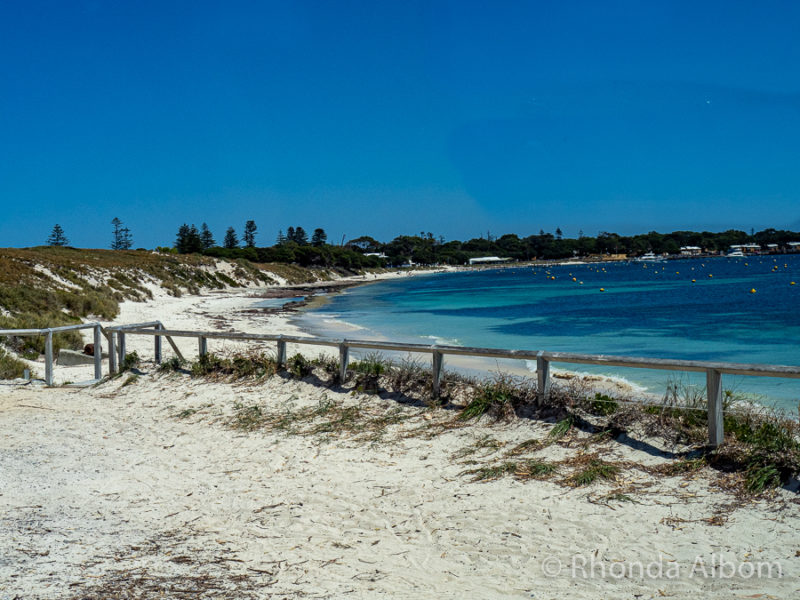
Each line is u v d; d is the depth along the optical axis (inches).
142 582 171.8
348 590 166.9
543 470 243.6
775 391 498.6
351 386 391.2
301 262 4879.4
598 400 288.4
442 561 184.4
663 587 161.5
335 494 243.8
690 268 5049.2
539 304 1710.1
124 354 523.8
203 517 226.7
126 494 253.6
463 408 329.1
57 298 1197.7
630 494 217.2
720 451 233.5
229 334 470.6
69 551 194.7
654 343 869.8
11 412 407.2
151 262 2664.9
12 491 256.4
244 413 376.8
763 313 1248.2
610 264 7421.3
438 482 246.7
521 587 166.2
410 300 2032.5
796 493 201.9
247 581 173.2
